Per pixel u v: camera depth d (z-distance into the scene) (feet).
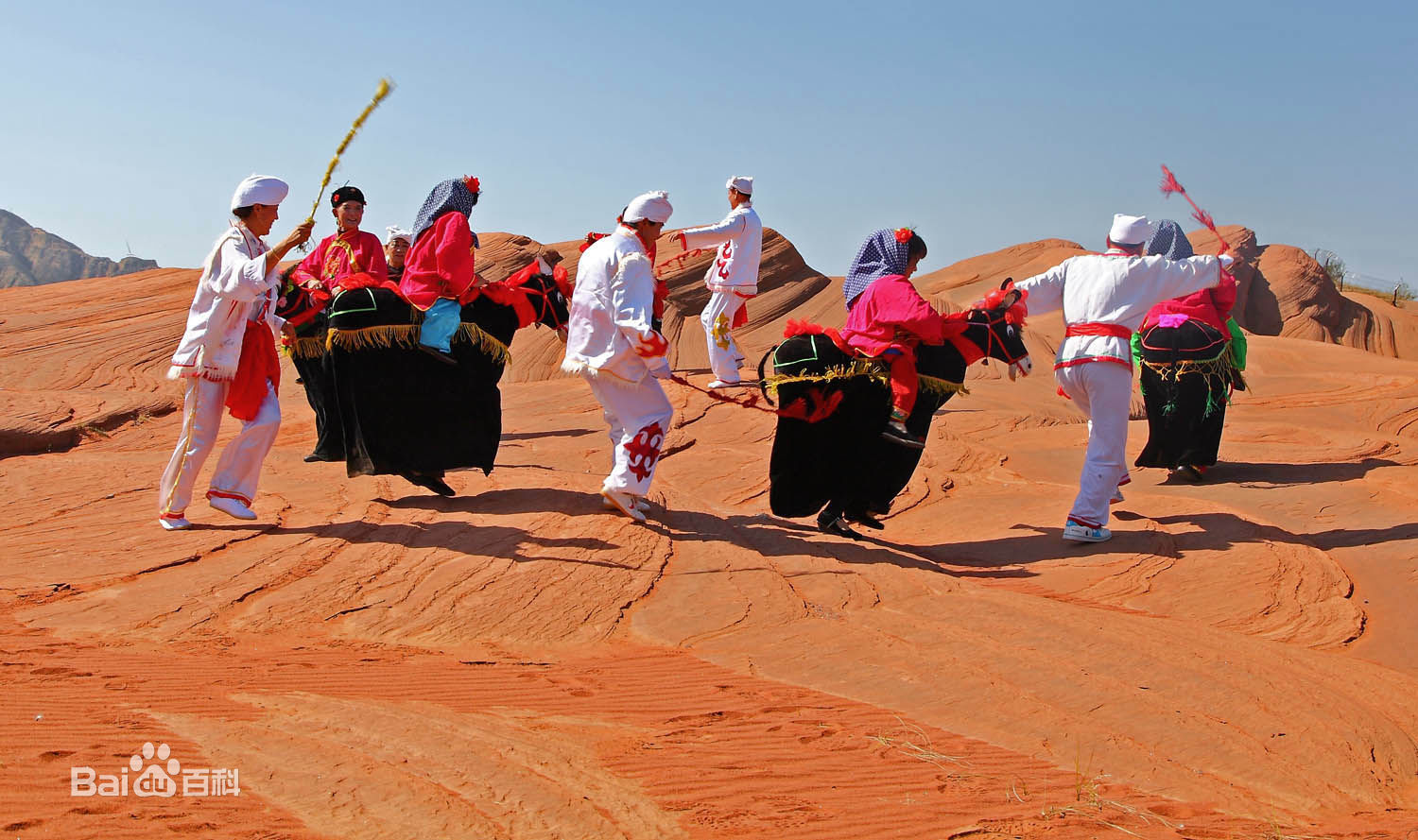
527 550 27.96
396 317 29.50
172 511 28.58
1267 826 15.67
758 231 53.11
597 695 19.49
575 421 48.93
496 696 18.95
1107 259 31.94
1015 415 54.60
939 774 16.66
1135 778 17.44
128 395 50.72
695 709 19.07
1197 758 18.44
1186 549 31.76
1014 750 18.26
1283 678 22.15
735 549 29.27
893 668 22.00
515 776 14.98
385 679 19.47
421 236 30.30
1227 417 53.57
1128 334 31.89
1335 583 29.30
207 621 22.72
